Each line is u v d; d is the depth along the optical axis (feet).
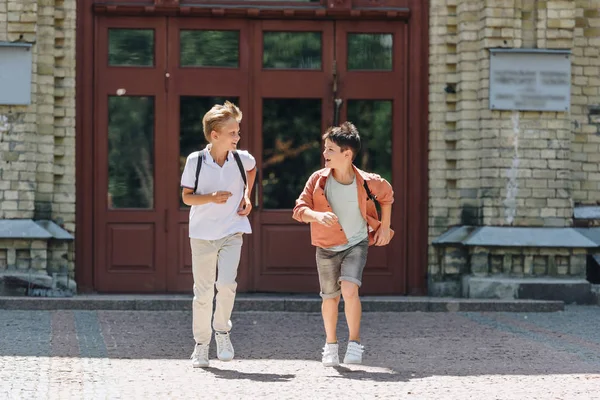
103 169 48.52
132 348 33.73
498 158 47.85
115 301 43.75
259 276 49.29
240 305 43.96
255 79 49.19
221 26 48.98
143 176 48.88
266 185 49.39
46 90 47.26
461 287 48.98
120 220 48.65
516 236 47.57
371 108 49.80
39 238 45.96
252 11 48.70
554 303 45.11
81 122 48.21
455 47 49.32
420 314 43.98
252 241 49.26
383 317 42.91
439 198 49.39
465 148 48.85
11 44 46.09
